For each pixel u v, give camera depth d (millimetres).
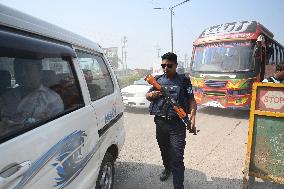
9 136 1567
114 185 3861
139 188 3795
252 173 3404
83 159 2414
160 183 3965
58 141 1989
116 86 3762
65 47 2355
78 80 2520
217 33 9922
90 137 2570
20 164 1565
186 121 3248
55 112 2072
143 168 4500
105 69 3516
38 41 1954
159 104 3428
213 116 9273
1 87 1667
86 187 2480
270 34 11273
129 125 7621
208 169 4504
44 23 2141
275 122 3203
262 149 3316
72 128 2213
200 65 9797
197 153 5289
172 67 3332
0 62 1671
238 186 3906
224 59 9250
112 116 3311
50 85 2109
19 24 1796
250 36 9047
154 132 6836
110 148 3363
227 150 5504
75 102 2408
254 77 8750
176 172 3346
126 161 4809
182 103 3371
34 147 1711
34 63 1934
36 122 1836
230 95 8953
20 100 1777
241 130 7254
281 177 3264
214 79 9188
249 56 8875
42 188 1796
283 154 3217
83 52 2830
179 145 3371
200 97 9617
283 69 4668
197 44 10117
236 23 10070
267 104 3225
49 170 1876
